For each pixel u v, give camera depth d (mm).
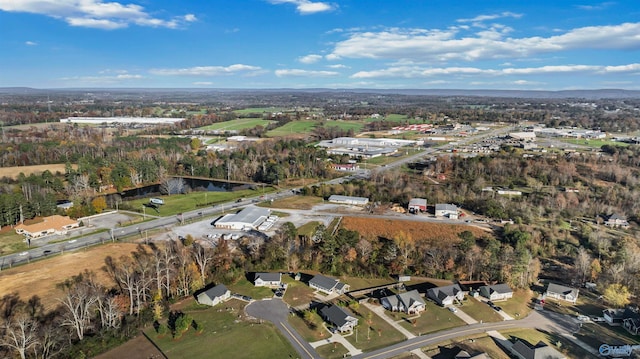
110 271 109250
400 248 119250
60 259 115938
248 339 83875
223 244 117750
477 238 135625
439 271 114562
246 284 107688
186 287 100250
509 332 89312
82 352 76625
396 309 96500
